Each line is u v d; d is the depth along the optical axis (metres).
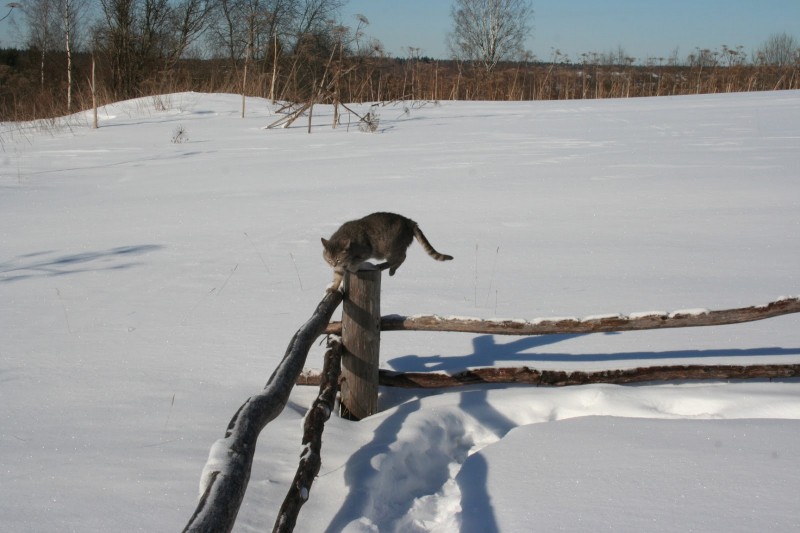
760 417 3.89
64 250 7.66
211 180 11.89
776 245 7.29
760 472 3.12
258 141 16.70
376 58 25.73
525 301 5.75
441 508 3.26
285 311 5.63
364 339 4.10
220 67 35.78
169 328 5.23
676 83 31.92
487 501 3.09
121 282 6.48
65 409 3.82
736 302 5.61
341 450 3.56
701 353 4.68
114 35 31.42
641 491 3.04
